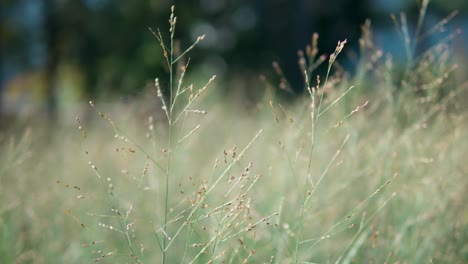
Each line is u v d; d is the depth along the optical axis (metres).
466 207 2.96
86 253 2.98
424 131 3.06
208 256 2.32
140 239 3.06
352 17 16.80
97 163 4.08
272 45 16.84
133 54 13.86
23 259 2.93
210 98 5.70
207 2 16.48
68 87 14.15
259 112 4.50
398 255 2.62
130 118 4.61
